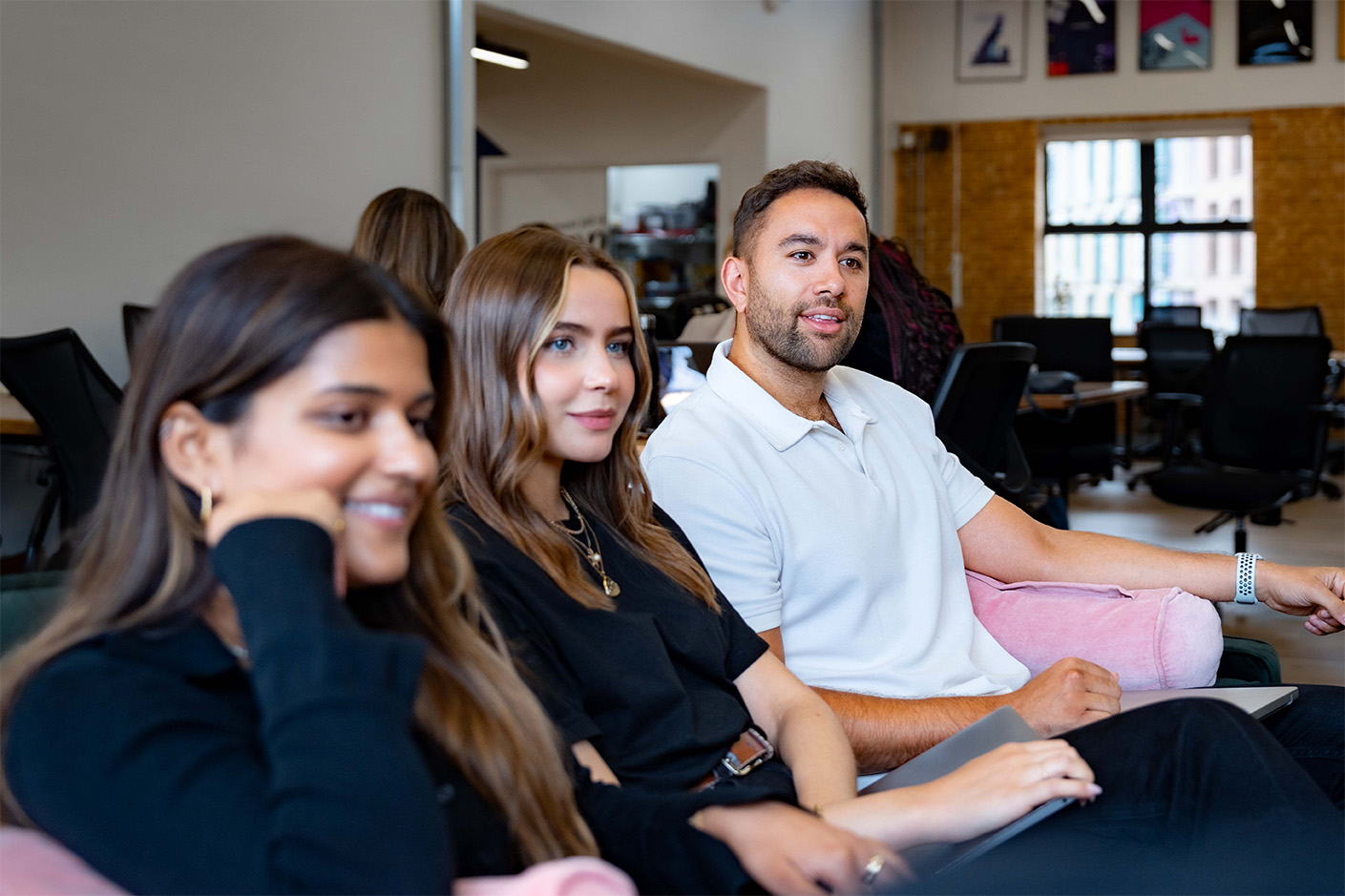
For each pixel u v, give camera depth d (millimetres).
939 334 3205
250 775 846
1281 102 10445
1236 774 1242
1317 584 2031
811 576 1836
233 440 920
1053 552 2207
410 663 859
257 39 4773
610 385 1441
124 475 938
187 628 919
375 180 5332
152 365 928
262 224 4828
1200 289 11055
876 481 1941
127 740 828
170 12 4445
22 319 4062
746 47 8586
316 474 917
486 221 9742
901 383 3084
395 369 956
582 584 1399
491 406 1404
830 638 1850
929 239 11359
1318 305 10070
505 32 9039
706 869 1105
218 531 891
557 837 1095
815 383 1981
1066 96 10961
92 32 4203
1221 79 10586
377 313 948
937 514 2016
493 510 1391
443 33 5645
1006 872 1229
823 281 1914
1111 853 1266
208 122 4602
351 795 790
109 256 4297
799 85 9531
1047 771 1264
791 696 1524
